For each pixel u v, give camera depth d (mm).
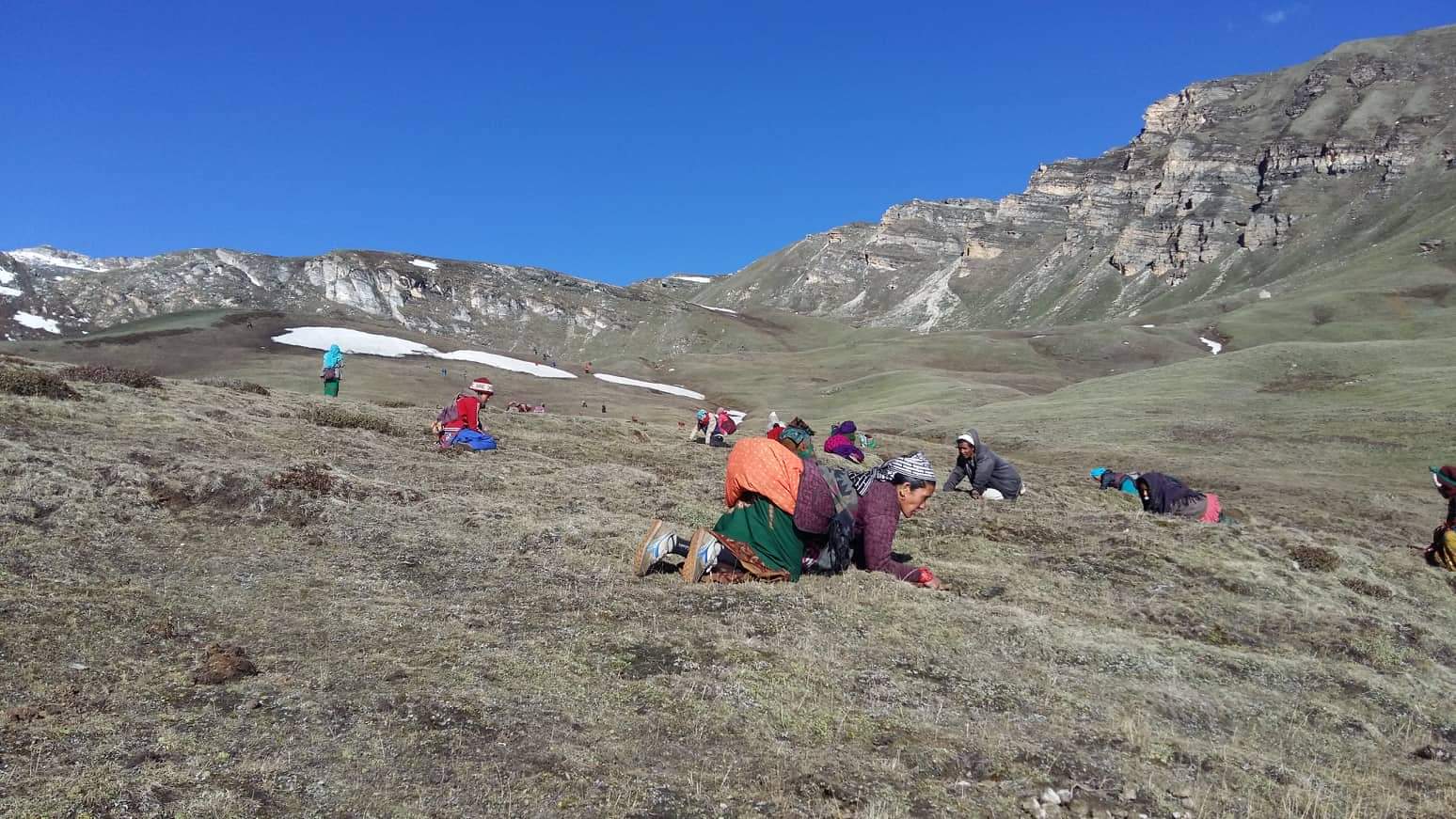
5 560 6875
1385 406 47500
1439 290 156875
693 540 8039
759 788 4406
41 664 5078
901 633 7086
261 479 9875
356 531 8969
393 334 125125
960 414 62219
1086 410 54812
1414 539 24219
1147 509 15805
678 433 27672
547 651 5992
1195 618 9430
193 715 4664
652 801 4184
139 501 8945
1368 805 5258
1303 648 9156
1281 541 13711
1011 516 13758
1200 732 6293
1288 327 144375
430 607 6805
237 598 6703
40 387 13773
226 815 3721
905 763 4863
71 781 3854
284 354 100312
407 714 4852
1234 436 44000
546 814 3973
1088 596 9781
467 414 16969
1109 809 4613
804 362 144000
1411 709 7559
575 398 89188
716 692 5523
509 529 9516
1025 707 6055
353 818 3799
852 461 20266
